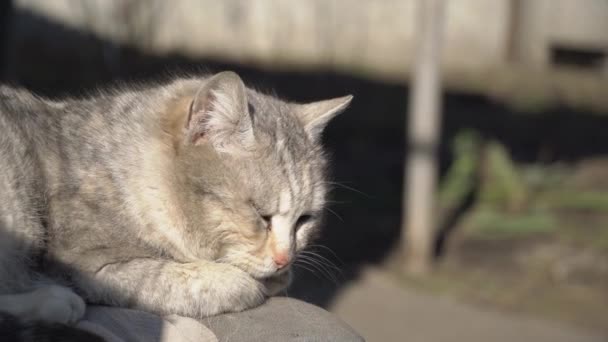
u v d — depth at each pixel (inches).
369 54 106.0
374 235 82.5
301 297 65.9
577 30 114.0
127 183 30.9
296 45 101.7
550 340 63.1
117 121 32.1
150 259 30.2
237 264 32.1
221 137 31.7
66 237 30.0
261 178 31.8
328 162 36.7
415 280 74.0
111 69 80.7
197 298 30.1
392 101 104.5
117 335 27.5
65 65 78.9
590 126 109.7
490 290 72.9
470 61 110.4
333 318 30.6
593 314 69.1
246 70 96.2
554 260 79.0
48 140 31.1
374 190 90.5
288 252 32.3
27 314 26.7
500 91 109.7
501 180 91.7
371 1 105.8
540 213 87.9
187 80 34.9
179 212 31.4
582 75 114.6
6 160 29.5
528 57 113.6
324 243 79.2
